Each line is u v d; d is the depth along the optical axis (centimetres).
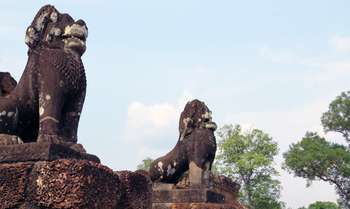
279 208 4050
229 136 4109
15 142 540
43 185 490
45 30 615
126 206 567
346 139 4872
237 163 3959
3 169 503
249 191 4025
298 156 4575
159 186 1132
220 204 1025
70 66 592
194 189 1051
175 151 1201
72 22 611
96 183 504
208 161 1172
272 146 4059
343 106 4844
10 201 493
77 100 612
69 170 488
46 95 580
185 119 1200
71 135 612
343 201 4681
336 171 4550
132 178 580
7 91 702
